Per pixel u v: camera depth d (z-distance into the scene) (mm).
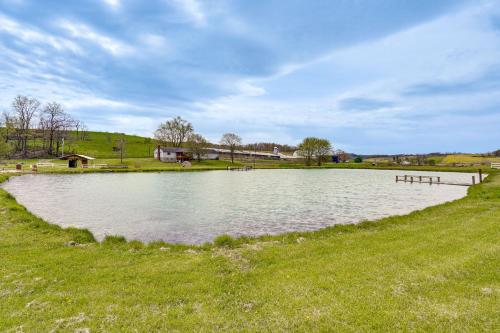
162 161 127438
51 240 14312
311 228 21391
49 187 44844
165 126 156500
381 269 9586
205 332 6410
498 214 18922
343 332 6234
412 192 44406
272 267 10453
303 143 149000
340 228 18172
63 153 128625
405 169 114750
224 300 7914
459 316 6668
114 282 9195
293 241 15406
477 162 129250
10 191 39281
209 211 27781
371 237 14477
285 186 53031
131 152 152375
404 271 9336
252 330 6434
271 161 169125
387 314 6820
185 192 42219
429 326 6344
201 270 10320
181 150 137000
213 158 158375
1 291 8570
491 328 6211
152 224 22219
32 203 30594
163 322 6816
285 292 8227
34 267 10516
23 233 15438
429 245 12109
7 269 10258
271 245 14195
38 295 8305
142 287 8789
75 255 11977
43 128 127062
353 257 11086
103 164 103500
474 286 8109
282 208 29750
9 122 116562
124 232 19766
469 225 15789
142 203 31812
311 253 12078
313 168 132625
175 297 8117
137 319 6973
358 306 7219
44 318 7059
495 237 12914
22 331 6539
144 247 14125
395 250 11703
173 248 14109
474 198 29688
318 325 6531
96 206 29531
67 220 23141
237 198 36781
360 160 173375
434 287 8148
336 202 34062
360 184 57812
